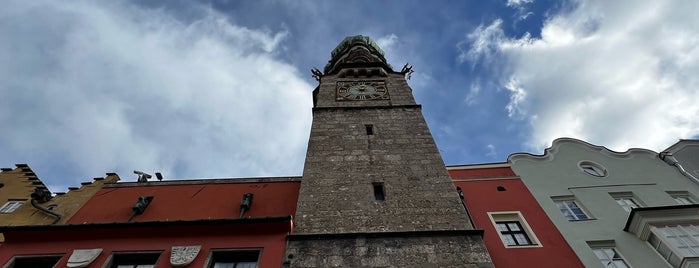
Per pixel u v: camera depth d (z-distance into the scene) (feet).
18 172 73.41
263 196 62.80
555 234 57.57
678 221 55.16
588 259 52.95
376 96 87.86
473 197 66.18
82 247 46.80
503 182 70.33
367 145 66.33
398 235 45.91
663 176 71.05
